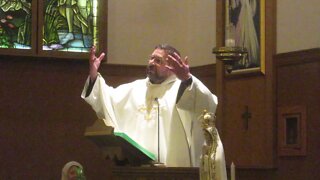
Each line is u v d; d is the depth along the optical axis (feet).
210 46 50.19
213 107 30.94
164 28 52.31
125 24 51.37
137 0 51.78
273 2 44.29
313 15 41.65
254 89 45.19
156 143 32.45
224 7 48.37
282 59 43.37
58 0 49.19
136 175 28.81
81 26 49.55
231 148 46.98
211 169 25.17
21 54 47.73
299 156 42.06
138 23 51.70
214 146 25.38
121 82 50.83
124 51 51.24
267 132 43.93
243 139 45.98
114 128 30.55
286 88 43.06
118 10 51.26
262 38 44.47
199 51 51.42
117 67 50.75
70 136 49.03
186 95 30.50
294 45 42.96
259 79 44.83
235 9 47.26
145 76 51.34
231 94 47.16
